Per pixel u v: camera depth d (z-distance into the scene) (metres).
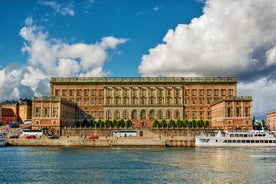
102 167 86.75
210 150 131.50
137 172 79.81
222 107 187.50
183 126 190.75
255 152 122.75
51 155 112.00
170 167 86.62
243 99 185.25
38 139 150.62
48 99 181.50
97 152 122.12
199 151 126.62
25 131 168.38
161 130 173.12
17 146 148.25
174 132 172.75
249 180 71.00
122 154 115.00
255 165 89.56
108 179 72.25
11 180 71.56
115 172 79.88
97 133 174.88
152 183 68.56
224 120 184.50
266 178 72.75
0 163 93.38
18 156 108.69
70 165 89.88
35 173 78.75
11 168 85.25
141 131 173.25
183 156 108.94
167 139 152.00
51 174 77.62
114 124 190.12
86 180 71.50
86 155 111.94
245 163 93.25
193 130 172.75
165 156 109.00
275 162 94.94
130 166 88.25
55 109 181.38
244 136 144.88
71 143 149.12
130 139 150.25
